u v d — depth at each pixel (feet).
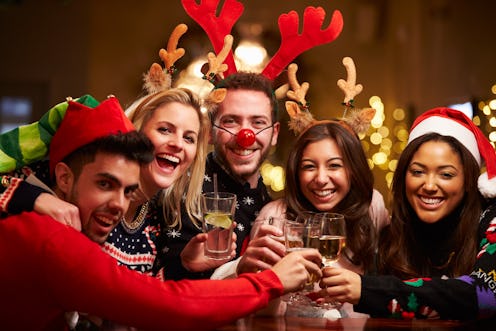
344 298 6.56
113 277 5.36
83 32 30.48
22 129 6.37
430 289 6.61
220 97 8.11
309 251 6.27
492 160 7.97
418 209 7.82
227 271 7.11
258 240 6.87
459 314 6.62
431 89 27.22
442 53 26.78
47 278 5.38
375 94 30.22
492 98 24.41
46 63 30.40
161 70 7.89
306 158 8.05
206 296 5.50
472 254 7.66
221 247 6.95
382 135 27.17
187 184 8.00
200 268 7.33
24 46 30.30
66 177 5.90
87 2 30.42
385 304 6.54
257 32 29.86
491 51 25.23
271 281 5.82
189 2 9.27
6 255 5.47
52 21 30.35
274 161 25.29
